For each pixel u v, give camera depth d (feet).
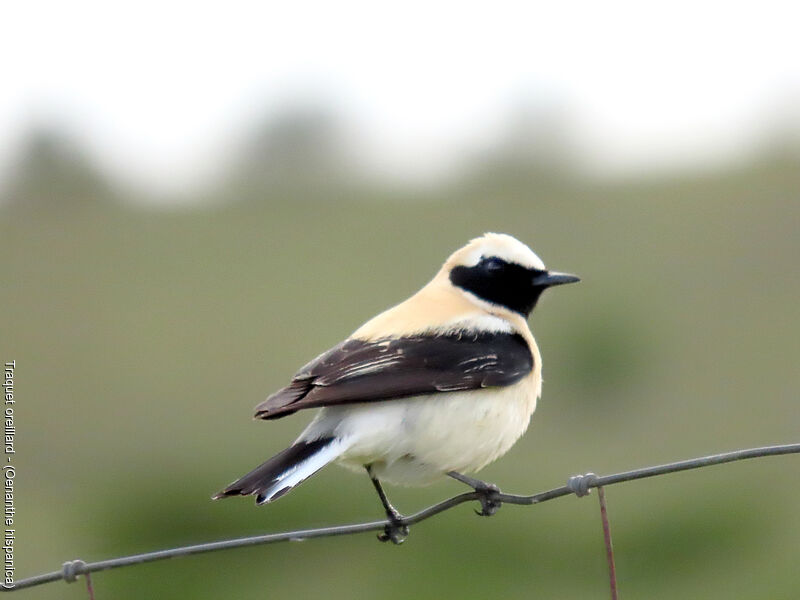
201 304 70.28
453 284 32.81
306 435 27.99
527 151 89.61
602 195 80.59
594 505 48.55
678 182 81.30
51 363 63.26
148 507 48.83
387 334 29.60
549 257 71.77
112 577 46.98
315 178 95.50
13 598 45.73
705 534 46.57
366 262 74.23
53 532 48.78
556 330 62.23
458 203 83.10
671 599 44.47
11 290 74.90
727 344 61.57
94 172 99.30
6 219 91.91
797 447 22.72
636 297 65.67
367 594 44.45
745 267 67.15
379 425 27.84
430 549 46.11
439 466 28.81
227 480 50.75
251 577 46.96
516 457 53.11
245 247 80.02
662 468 23.39
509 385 29.25
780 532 46.93
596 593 45.21
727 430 55.42
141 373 61.87
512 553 45.75
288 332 65.36
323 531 25.09
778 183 77.61
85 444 54.90
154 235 84.94
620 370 59.52
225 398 58.59
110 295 73.36
